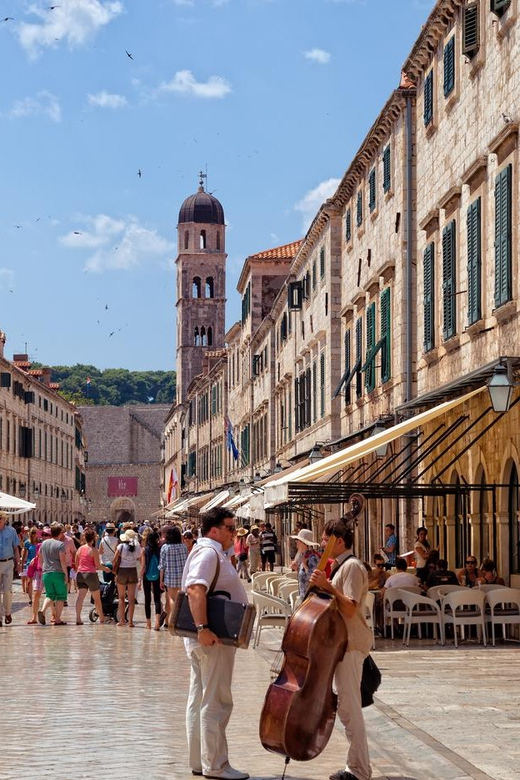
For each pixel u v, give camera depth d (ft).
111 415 618.85
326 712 35.22
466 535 93.20
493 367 71.31
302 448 191.93
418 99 111.14
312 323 179.63
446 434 87.45
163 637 87.81
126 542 100.01
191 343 461.37
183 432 435.53
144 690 56.34
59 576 100.83
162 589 95.76
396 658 67.97
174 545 90.94
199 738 37.22
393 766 38.22
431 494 93.50
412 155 113.60
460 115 93.66
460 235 92.84
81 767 37.58
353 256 147.02
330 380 159.94
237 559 175.52
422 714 46.60
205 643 36.60
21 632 92.89
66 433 385.91
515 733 42.11
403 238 114.93
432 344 101.60
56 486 360.07
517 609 78.23
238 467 291.99
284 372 217.36
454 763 36.24
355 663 36.50
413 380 112.88
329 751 41.32
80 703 51.88
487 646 74.79
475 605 79.36
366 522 138.72
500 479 82.17
